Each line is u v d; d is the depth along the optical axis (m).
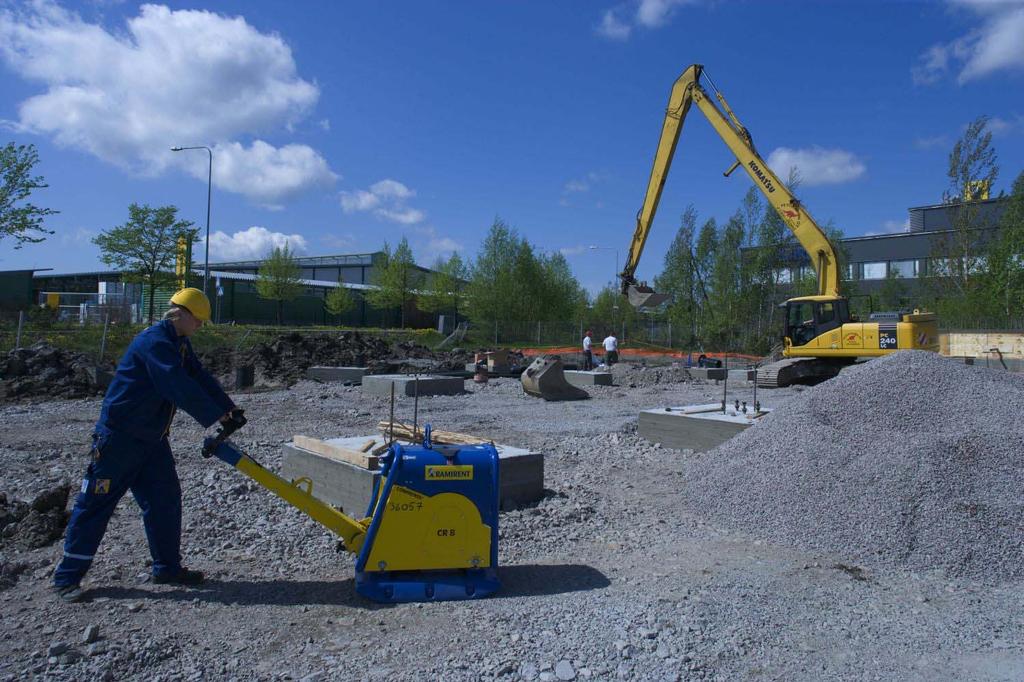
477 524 4.61
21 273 43.56
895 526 5.36
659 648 3.80
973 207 34.12
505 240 50.75
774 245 43.81
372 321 60.47
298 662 3.66
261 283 49.72
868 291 53.00
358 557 4.52
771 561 5.29
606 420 13.32
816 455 6.38
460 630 4.03
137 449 4.35
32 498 6.79
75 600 4.34
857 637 4.01
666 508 6.92
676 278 46.91
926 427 6.31
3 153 22.86
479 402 16.42
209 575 4.93
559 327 46.31
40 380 16.80
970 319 31.42
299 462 7.25
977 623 4.21
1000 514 5.20
